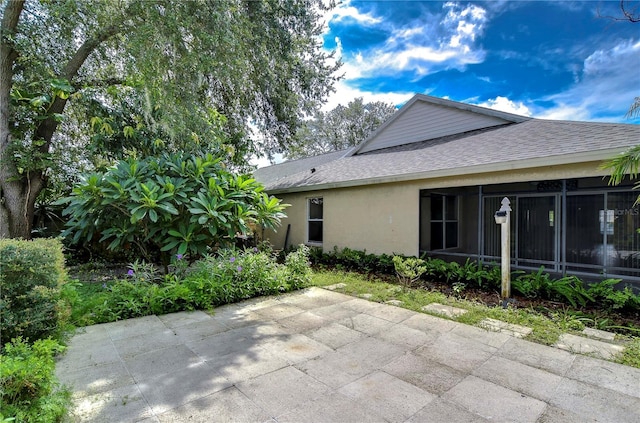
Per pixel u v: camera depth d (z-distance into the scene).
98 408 2.28
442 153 7.91
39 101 7.06
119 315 4.29
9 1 6.98
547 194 6.68
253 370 2.87
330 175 9.70
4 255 2.93
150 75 6.47
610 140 4.99
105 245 7.80
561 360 3.09
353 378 2.74
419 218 7.11
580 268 6.45
